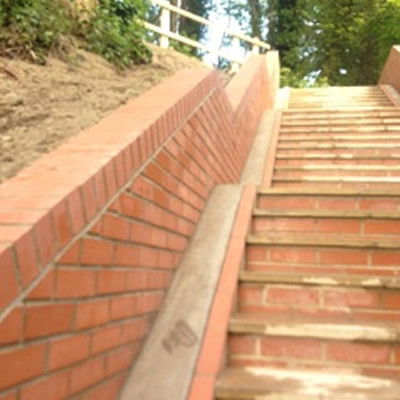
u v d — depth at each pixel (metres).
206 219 3.41
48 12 4.59
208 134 3.70
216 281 2.78
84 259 1.69
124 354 2.09
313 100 10.49
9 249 1.27
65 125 3.07
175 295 2.65
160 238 2.56
